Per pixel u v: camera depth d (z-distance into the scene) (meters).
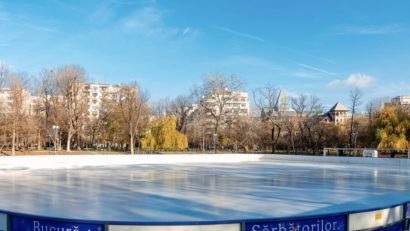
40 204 13.95
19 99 55.09
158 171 30.53
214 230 5.77
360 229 6.66
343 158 43.25
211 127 67.94
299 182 21.75
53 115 61.81
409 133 50.78
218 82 64.81
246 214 12.00
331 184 20.72
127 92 64.44
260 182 21.77
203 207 13.22
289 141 68.69
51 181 22.36
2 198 15.52
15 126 53.66
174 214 11.94
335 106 110.81
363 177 25.14
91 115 78.00
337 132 62.25
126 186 19.70
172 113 80.00
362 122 64.06
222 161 48.25
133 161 44.59
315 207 13.38
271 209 12.90
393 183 21.27
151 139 63.50
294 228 6.03
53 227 5.96
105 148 76.56
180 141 64.62
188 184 20.69
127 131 65.06
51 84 62.84
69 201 14.62
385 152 49.94
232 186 19.70
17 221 6.31
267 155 51.06
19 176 25.86
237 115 67.25
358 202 14.49
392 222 7.18
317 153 60.91
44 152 54.59
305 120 66.25
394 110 53.34
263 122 69.38
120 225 5.72
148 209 12.80
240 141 69.19
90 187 19.27
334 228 6.36
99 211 12.45
